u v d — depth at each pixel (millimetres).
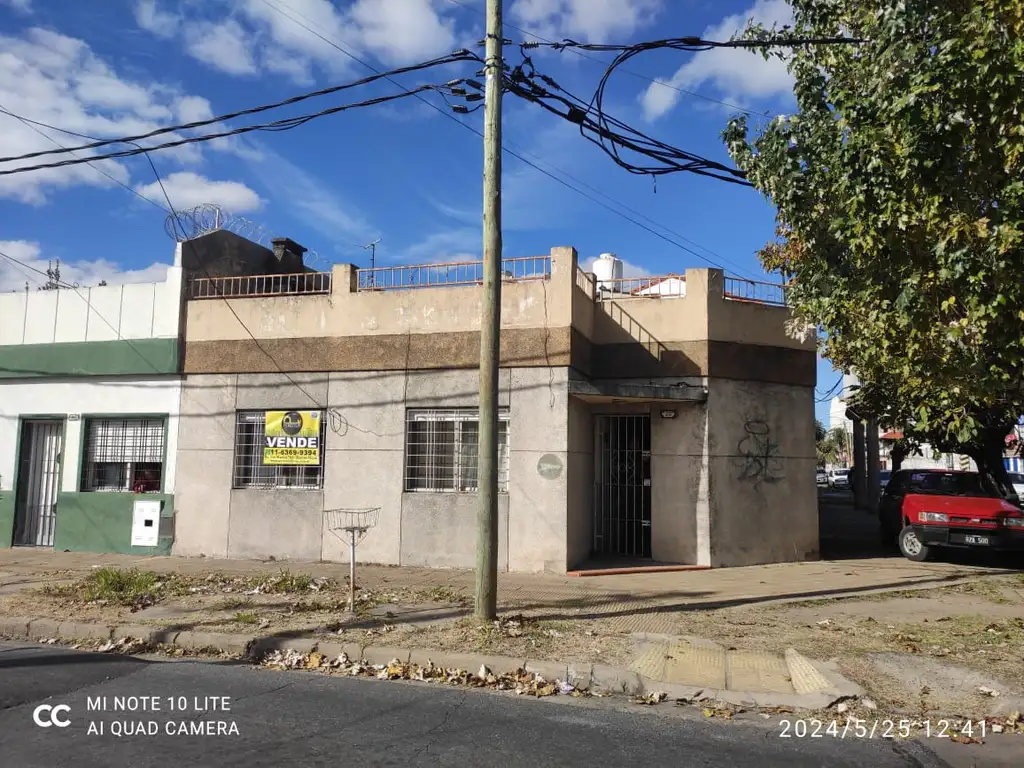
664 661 6559
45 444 13742
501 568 11078
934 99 6363
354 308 12172
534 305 11359
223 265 14352
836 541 16312
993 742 5012
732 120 8609
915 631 7645
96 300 13414
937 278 6473
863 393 13531
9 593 9375
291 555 12000
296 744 4742
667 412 12234
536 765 4477
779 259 13406
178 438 12766
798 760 4660
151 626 7707
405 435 11734
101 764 4363
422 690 6055
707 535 11766
